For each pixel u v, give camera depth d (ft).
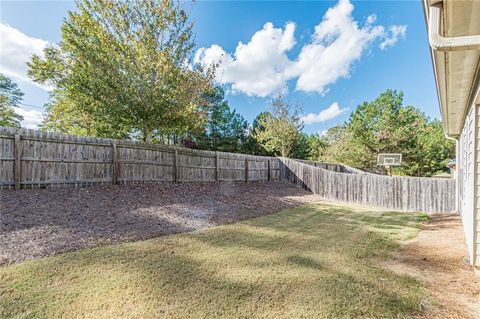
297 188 41.39
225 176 35.91
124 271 10.29
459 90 12.78
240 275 10.30
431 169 69.15
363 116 69.46
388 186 32.12
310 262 11.84
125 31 27.48
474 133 11.75
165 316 7.48
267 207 26.84
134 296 8.50
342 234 17.24
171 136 60.85
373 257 12.69
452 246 14.75
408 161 67.00
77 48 25.44
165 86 26.76
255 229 18.08
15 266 10.19
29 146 18.65
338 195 36.52
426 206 29.50
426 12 7.81
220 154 35.29
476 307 8.06
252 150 81.05
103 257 11.60
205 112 32.83
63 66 31.76
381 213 27.04
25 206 15.64
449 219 23.68
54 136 19.98
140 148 25.89
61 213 15.81
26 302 7.97
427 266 11.55
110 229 15.11
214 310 7.81
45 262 10.69
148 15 27.86
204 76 31.91
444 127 23.31
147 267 10.77
